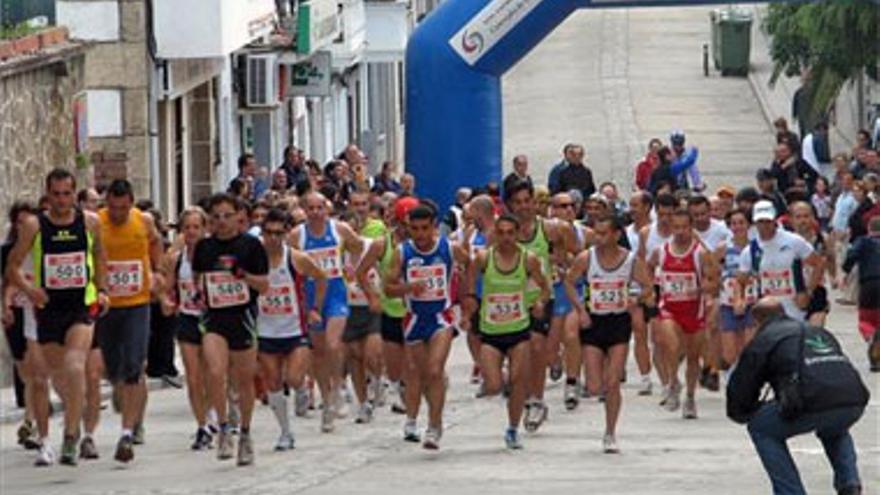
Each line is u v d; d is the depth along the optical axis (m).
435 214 34.28
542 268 34.50
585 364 35.22
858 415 26.31
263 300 34.97
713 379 44.31
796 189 48.44
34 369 33.22
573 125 118.12
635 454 34.28
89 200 38.28
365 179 61.16
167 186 66.31
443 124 67.94
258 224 40.59
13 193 49.47
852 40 87.12
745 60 130.75
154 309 44.38
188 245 34.97
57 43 54.91
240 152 78.06
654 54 140.75
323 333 37.97
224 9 63.34
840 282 64.38
